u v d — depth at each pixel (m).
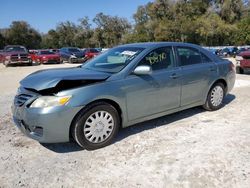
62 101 3.83
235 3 60.56
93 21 82.00
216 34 55.84
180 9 63.41
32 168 3.72
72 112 3.89
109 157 3.96
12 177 3.51
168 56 5.11
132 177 3.43
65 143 4.47
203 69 5.58
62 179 3.44
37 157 4.03
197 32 56.22
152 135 4.71
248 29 52.12
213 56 6.02
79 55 26.69
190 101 5.45
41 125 3.81
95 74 4.29
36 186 3.31
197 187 3.18
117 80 4.32
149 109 4.75
